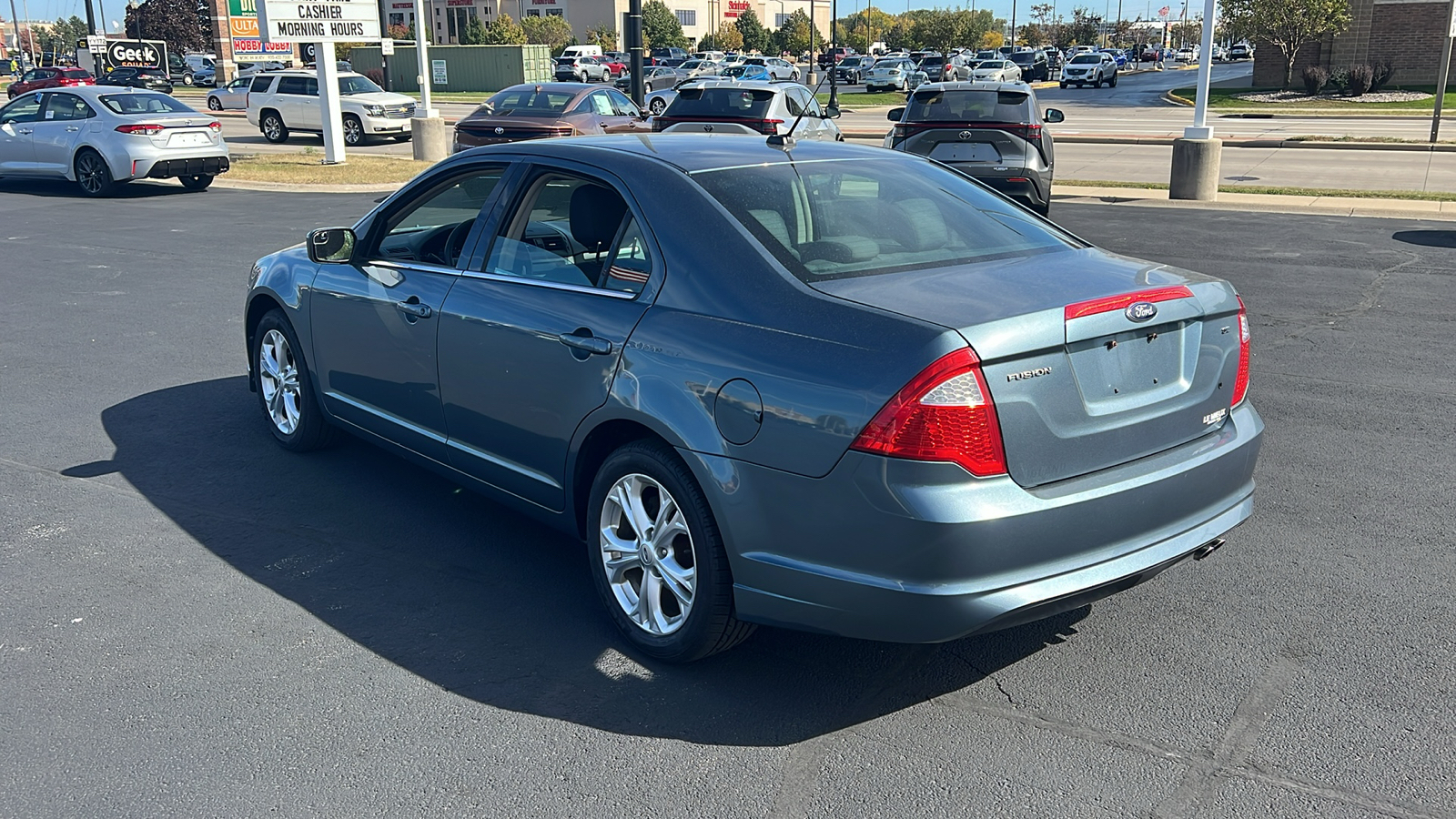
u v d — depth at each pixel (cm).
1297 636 392
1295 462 566
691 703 353
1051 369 312
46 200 1686
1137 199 1592
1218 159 1549
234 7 5319
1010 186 1377
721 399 335
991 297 323
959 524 299
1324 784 309
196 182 1812
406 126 2761
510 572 449
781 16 14362
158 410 664
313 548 471
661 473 357
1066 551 317
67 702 353
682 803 304
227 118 3747
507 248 429
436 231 475
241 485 543
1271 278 1023
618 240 388
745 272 350
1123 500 324
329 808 303
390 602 423
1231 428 366
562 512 409
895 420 299
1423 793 305
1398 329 831
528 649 389
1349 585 431
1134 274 358
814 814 299
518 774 317
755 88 1756
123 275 1093
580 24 11512
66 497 527
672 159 399
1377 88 4191
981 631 313
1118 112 3841
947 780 313
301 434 571
